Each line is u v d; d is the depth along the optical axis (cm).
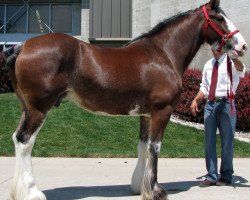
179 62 608
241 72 672
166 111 580
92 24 1955
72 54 548
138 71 573
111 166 841
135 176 625
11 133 1094
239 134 1163
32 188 539
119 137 1088
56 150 974
